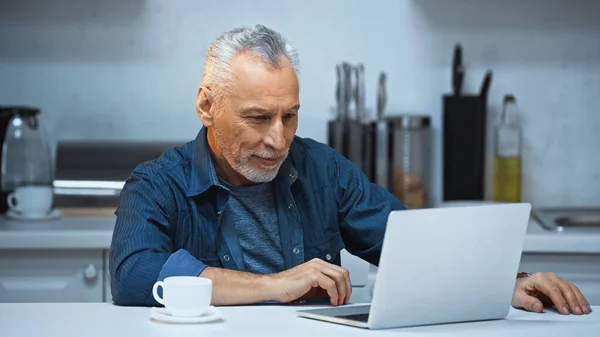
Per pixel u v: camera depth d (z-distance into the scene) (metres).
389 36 3.34
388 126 3.23
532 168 3.39
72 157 3.17
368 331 1.53
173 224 1.97
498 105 3.36
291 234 2.03
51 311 1.70
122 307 1.75
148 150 3.21
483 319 1.67
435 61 3.35
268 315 1.65
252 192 2.02
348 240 2.14
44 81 3.34
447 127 3.23
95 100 3.35
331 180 2.11
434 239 1.54
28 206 2.99
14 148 3.06
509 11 3.33
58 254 2.81
